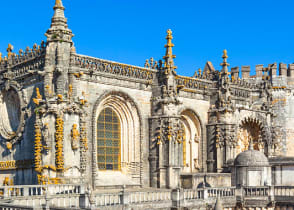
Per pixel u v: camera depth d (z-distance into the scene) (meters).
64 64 47.09
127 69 54.97
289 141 72.69
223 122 62.44
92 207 35.81
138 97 55.94
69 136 45.88
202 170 62.94
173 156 54.69
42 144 45.47
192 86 62.44
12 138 52.31
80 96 48.75
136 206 40.25
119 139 55.47
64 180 44.50
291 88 73.75
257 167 51.94
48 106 45.28
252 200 49.59
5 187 38.41
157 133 55.66
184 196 44.19
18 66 53.38
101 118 53.72
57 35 47.25
